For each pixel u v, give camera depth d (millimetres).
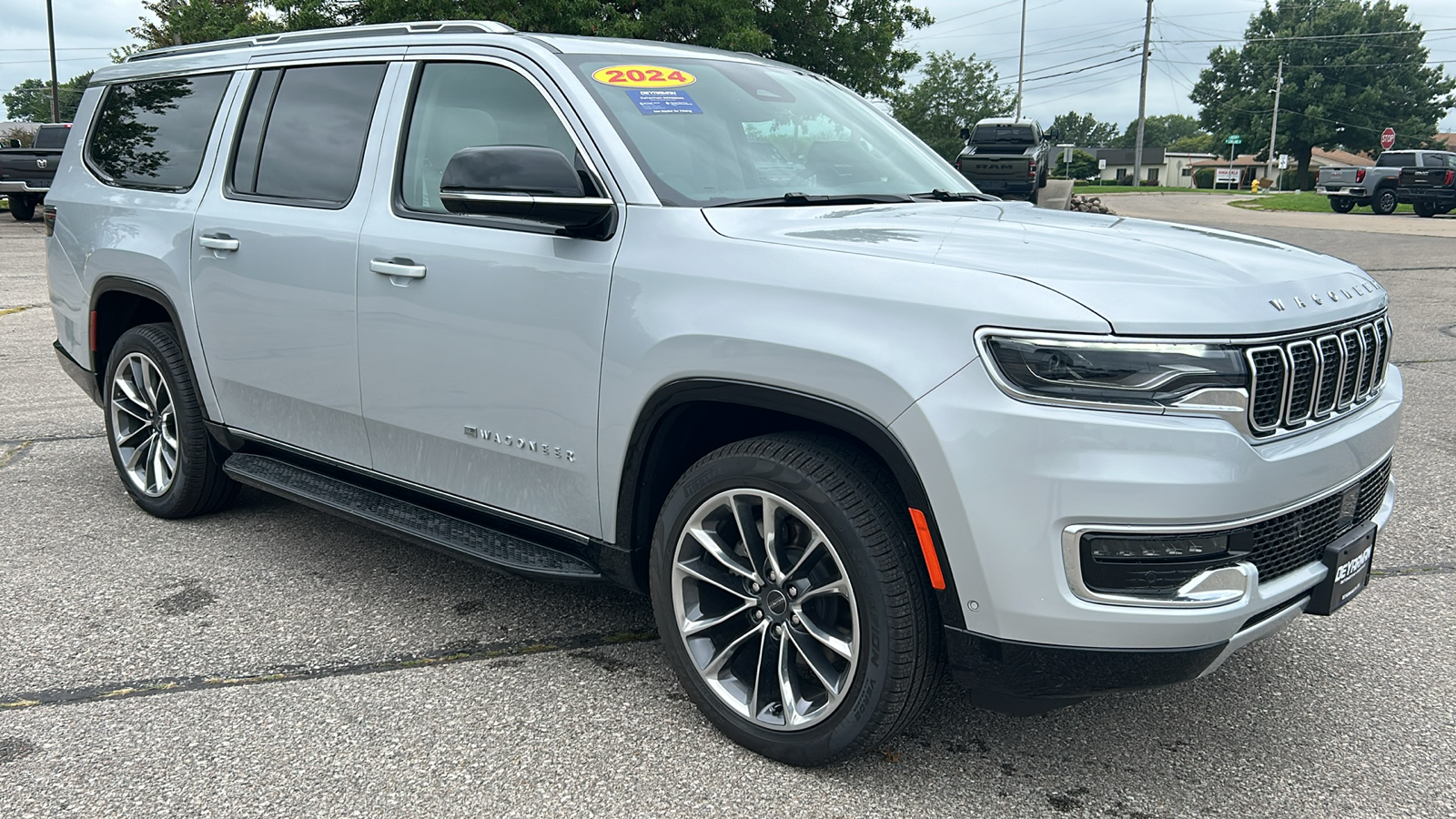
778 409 2580
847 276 2525
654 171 3021
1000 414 2281
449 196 2828
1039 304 2287
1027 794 2660
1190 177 115750
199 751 2828
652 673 3303
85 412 6766
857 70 25875
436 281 3289
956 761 2809
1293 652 3457
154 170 4562
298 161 3895
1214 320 2291
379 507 3660
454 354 3279
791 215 2969
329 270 3625
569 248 3000
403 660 3381
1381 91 86000
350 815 2541
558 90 3186
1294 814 2582
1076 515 2256
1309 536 2559
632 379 2828
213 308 4137
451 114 3443
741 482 2695
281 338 3865
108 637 3529
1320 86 87062
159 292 4371
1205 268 2523
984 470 2301
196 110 4430
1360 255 16812
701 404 2828
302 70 4004
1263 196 50094
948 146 62750
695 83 3475
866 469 2549
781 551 2715
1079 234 2844
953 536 2369
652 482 2957
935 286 2410
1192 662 2336
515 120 3273
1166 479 2221
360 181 3621
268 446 4141
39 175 23812
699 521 2816
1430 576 4074
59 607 3770
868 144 3766
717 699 2875
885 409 2396
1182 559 2287
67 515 4789
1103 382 2240
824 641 2650
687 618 2910
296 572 4121
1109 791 2678
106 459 5711
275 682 3225
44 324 10250
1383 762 2812
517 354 3113
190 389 4438
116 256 4543
